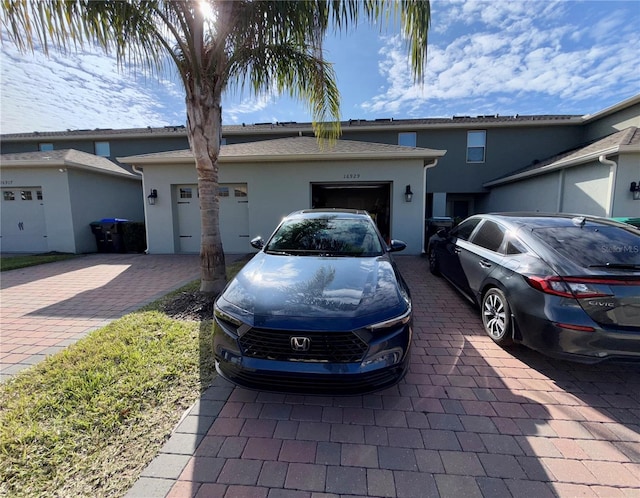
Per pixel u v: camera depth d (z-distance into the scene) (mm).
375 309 2268
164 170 9641
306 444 1988
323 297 2375
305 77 5223
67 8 3434
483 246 3990
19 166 10148
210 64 4391
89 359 2971
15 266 7734
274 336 2160
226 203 9797
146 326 3809
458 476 1753
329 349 2115
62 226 10398
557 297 2596
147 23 4000
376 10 3893
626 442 1993
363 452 1925
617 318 2412
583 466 1812
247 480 1724
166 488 1668
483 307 3672
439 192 14211
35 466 1791
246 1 3973
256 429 2119
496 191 13836
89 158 12094
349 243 3672
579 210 9617
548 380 2699
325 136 6539
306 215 4391
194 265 8055
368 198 14406
